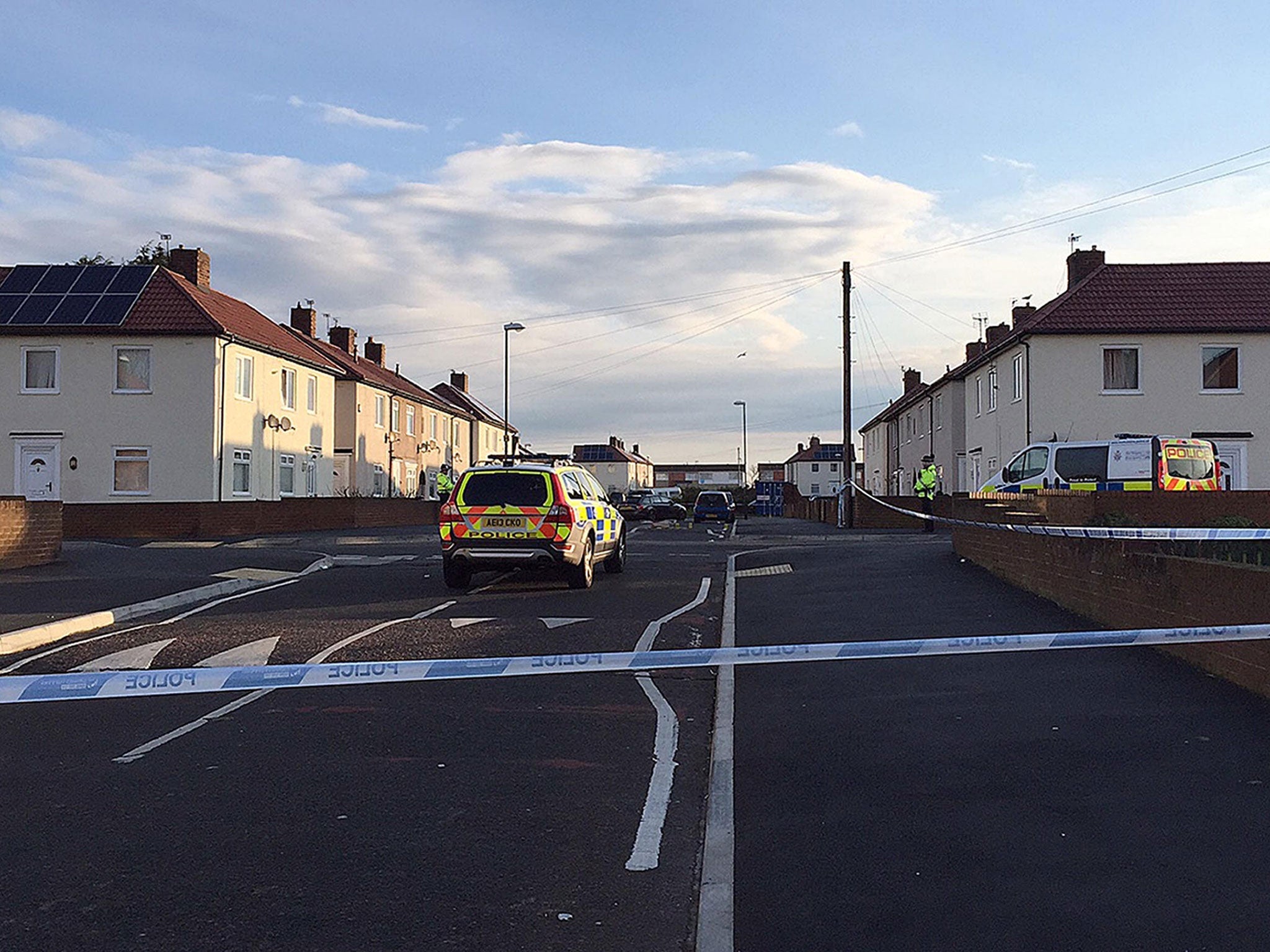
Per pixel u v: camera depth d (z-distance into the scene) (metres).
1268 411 32.44
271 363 37.47
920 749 6.77
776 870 4.88
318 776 6.45
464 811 5.80
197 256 38.97
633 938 4.23
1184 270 35.00
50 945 4.12
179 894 4.63
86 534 28.84
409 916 4.41
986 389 39.81
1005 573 14.34
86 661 10.26
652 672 9.85
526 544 15.65
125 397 33.25
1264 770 5.95
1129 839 5.06
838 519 38.50
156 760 6.84
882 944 4.09
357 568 19.80
